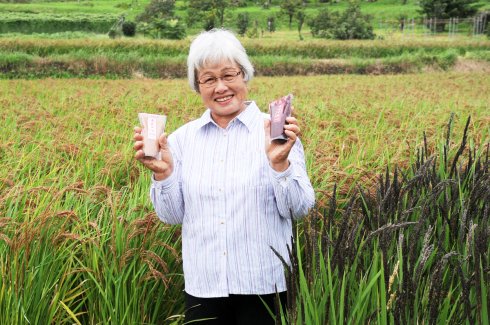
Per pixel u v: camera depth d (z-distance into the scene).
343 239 2.86
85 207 4.40
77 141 7.87
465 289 2.53
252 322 3.31
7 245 3.89
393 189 3.56
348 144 7.60
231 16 89.62
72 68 34.56
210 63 3.16
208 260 3.25
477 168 3.99
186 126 3.48
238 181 3.18
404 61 41.22
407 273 2.57
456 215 3.38
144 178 5.31
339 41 50.72
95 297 3.95
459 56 45.81
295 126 2.86
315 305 2.69
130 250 3.77
